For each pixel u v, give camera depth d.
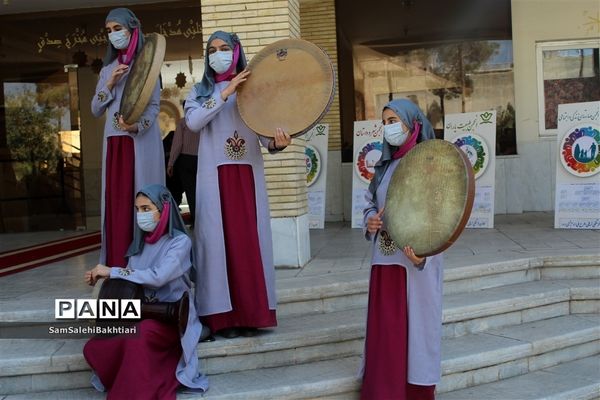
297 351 3.66
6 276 5.18
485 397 3.58
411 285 3.10
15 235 8.81
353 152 8.23
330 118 9.03
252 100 3.46
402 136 3.21
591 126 7.00
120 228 3.80
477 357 3.75
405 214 3.03
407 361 3.10
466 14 8.80
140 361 3.06
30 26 8.96
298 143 5.28
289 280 4.49
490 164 7.52
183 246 3.35
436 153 3.01
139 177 3.82
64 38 9.00
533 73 8.92
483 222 7.47
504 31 8.77
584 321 4.52
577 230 6.87
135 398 3.01
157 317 3.17
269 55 3.52
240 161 3.59
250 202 3.60
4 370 3.30
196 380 3.27
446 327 4.11
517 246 5.77
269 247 3.67
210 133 3.61
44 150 9.42
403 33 8.92
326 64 3.38
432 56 8.90
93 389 3.36
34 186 9.41
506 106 8.86
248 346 3.54
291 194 5.14
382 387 3.09
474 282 4.73
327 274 4.73
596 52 8.86
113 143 3.84
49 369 3.34
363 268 4.94
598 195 6.95
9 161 9.36
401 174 3.14
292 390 3.28
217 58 3.51
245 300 3.54
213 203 3.56
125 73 3.81
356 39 8.98
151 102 3.85
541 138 8.95
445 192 2.90
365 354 3.23
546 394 3.60
